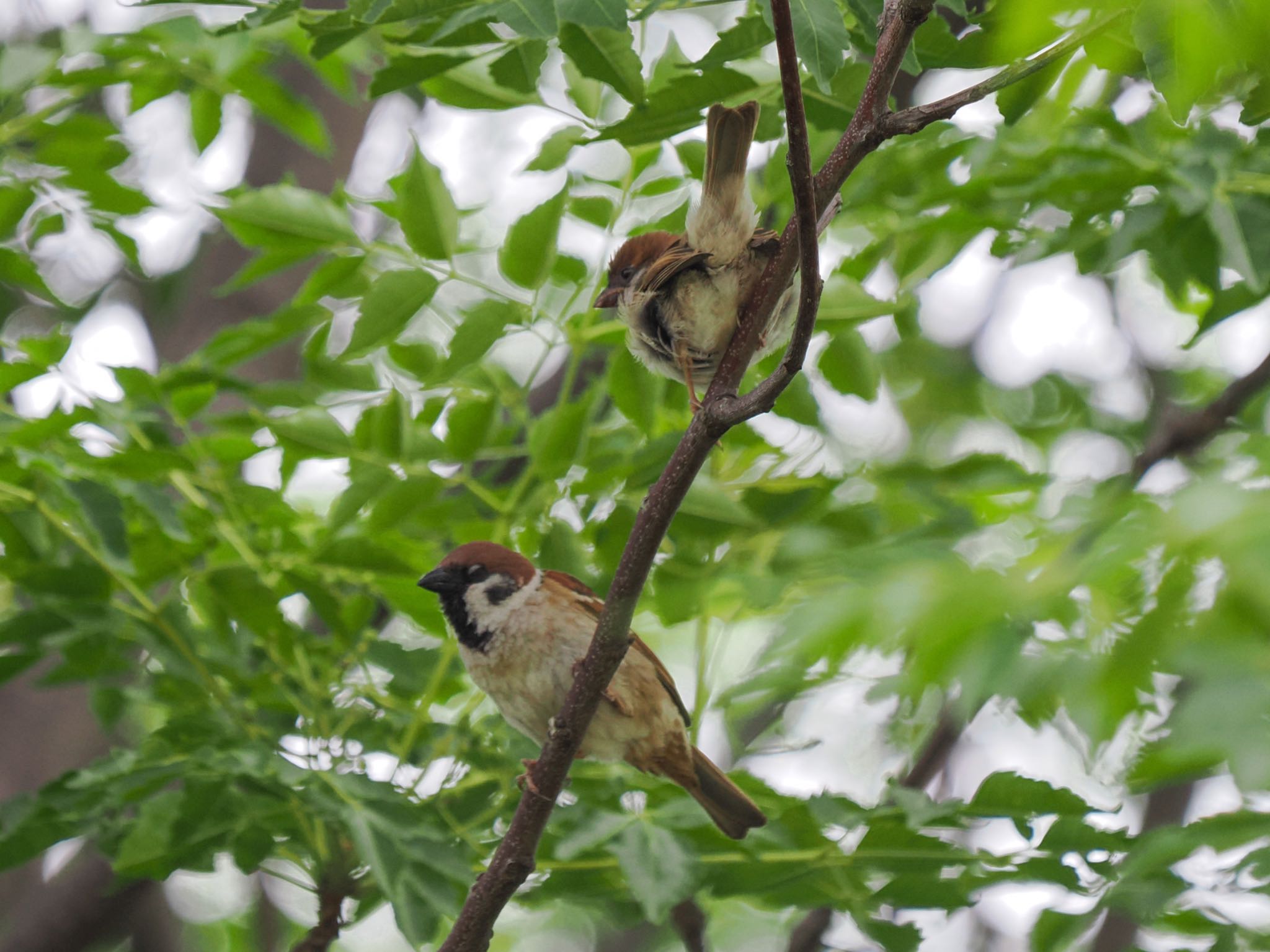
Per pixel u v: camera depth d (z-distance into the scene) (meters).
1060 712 6.07
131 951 11.62
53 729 9.48
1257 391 8.59
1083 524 4.17
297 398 7.77
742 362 5.55
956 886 7.18
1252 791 3.24
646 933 11.91
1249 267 6.50
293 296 10.48
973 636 3.82
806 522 7.79
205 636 7.84
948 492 8.05
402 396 7.41
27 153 8.78
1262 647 3.47
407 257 7.33
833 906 7.52
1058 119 7.36
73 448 7.50
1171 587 3.59
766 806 7.84
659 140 6.62
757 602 7.06
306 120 9.02
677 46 7.55
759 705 5.53
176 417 7.55
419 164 7.00
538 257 7.00
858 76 6.40
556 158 7.17
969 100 5.23
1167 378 12.41
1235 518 3.46
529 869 6.16
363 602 7.83
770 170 7.73
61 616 7.15
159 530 7.37
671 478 5.51
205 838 7.23
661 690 7.62
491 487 8.32
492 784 7.80
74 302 11.63
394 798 6.84
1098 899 6.72
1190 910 6.89
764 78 6.62
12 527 7.29
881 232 8.53
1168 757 3.49
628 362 7.61
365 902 7.66
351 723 7.79
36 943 9.05
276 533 7.81
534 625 7.59
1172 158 7.11
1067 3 4.52
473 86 7.07
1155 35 3.87
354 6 5.71
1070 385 11.63
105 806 7.13
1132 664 3.69
